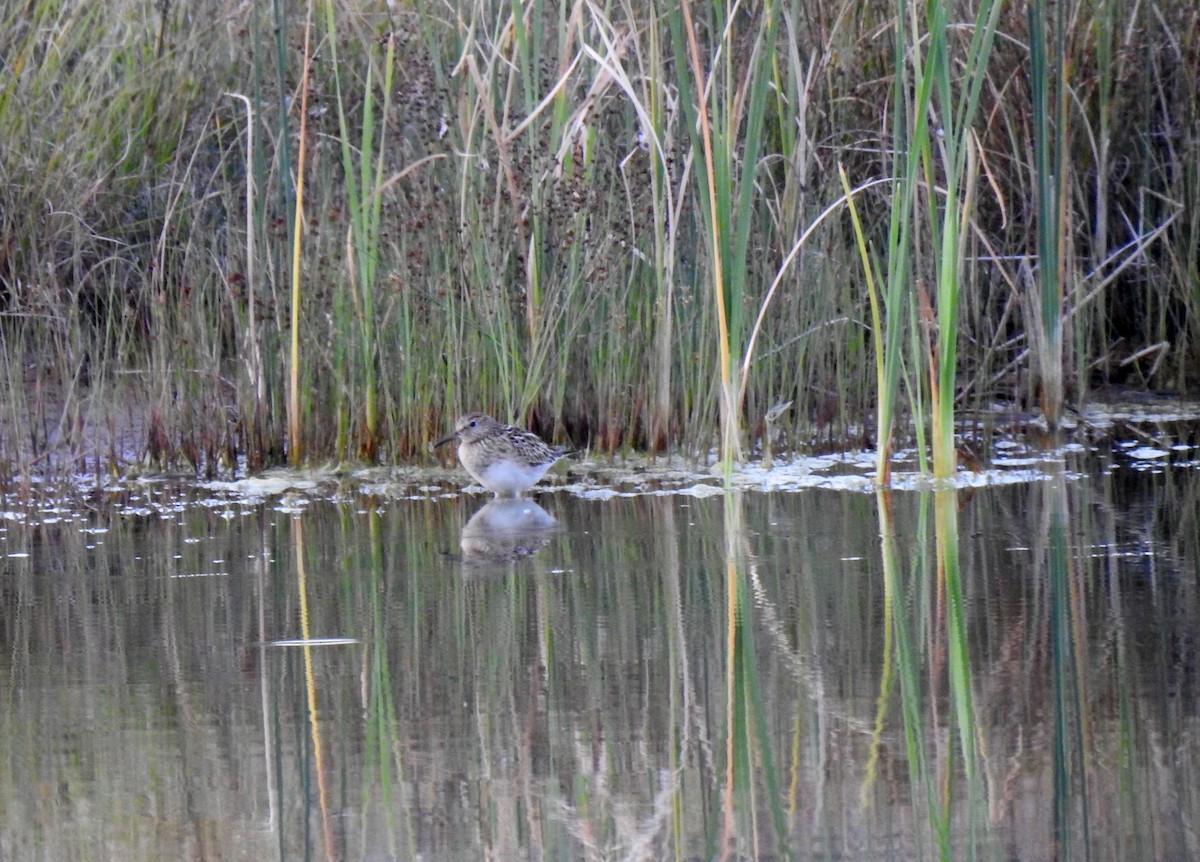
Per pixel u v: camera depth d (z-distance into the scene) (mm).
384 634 10570
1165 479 16203
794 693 9117
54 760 8172
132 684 9500
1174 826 7074
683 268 18031
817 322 18516
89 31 20594
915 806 7398
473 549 13352
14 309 17609
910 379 18844
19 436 16484
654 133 16094
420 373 17656
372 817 7379
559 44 18047
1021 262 21000
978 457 17875
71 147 19516
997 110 21281
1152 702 8750
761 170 18078
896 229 15477
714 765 7973
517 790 7695
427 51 19016
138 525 14758
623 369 17906
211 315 18156
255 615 11156
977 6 20812
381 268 17984
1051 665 9523
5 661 10062
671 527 14133
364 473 17375
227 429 17656
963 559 12523
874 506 14945
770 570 12250
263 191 17547
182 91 20359
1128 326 22641
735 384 15570
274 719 8797
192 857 6926
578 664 9773
